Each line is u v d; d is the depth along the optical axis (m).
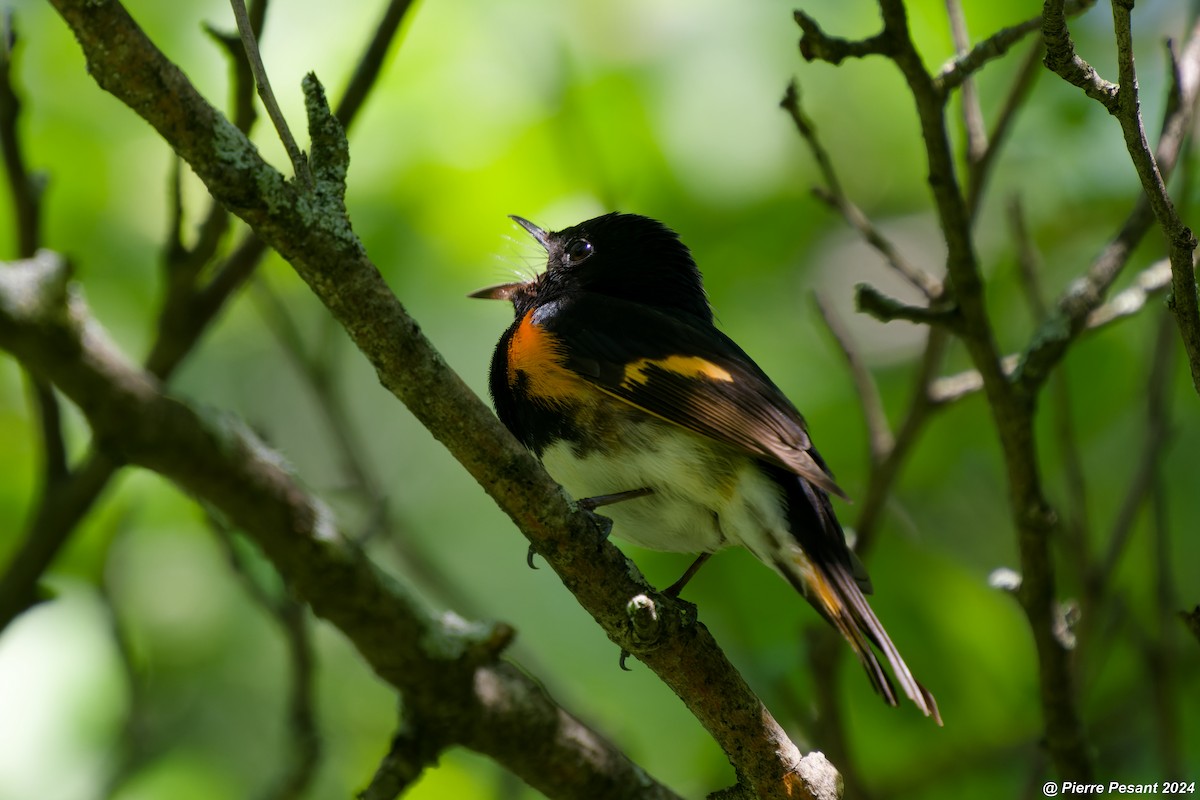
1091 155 10.66
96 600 9.11
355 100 7.32
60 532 6.88
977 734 9.54
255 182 4.49
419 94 9.96
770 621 9.75
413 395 4.97
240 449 4.69
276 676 11.14
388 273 10.47
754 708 5.72
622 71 10.05
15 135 7.02
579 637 11.43
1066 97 10.50
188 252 7.12
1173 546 10.59
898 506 10.18
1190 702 9.52
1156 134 10.47
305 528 4.98
